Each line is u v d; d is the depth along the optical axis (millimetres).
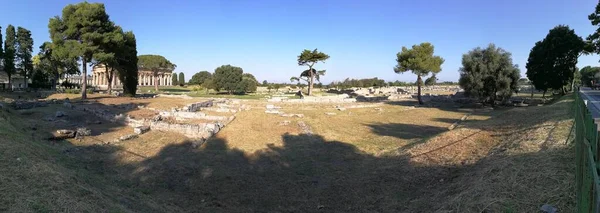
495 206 7457
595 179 4371
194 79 102938
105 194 9172
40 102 32625
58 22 36750
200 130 20078
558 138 11398
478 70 39625
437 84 131250
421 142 17250
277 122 25625
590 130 5949
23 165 8484
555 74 45594
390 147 18234
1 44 56594
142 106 32688
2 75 76188
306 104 44625
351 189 11773
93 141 17719
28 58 67750
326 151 17562
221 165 14641
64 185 8055
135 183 12242
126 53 42438
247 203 10875
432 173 12242
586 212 5094
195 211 10164
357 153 17125
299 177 13312
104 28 38750
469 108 40500
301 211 10289
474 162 12297
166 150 16828
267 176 13422
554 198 7086
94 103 33656
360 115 33312
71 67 69562
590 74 108812
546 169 8617
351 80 112375
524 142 12227
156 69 85125
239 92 78562
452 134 17312
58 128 20625
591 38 31547
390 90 81688
